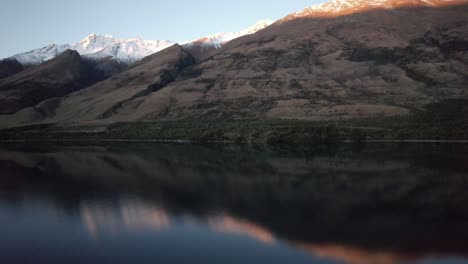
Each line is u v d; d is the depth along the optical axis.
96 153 144.62
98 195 71.12
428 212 55.69
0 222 55.12
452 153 117.50
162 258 41.50
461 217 53.19
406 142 155.12
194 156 128.88
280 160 113.50
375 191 69.31
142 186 78.88
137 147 169.62
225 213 57.53
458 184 73.38
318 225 50.81
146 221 54.44
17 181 86.44
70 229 51.59
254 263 39.69
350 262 39.44
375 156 115.50
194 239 46.78
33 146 185.62
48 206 63.53
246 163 108.81
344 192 69.19
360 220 52.59
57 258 42.28
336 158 114.19
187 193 71.25
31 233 50.22
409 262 39.22
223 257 41.25
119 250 43.97
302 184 77.50
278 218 54.22
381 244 43.53
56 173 96.94
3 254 43.31
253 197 67.19
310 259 40.28
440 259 39.84
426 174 83.62
